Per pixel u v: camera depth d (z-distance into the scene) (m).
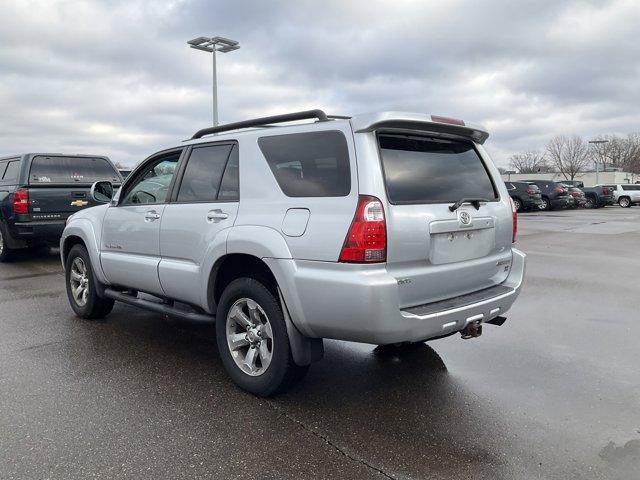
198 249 4.16
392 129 3.45
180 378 4.21
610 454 3.07
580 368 4.41
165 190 4.71
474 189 3.98
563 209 32.94
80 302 5.93
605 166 89.25
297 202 3.51
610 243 13.53
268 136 3.84
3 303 6.70
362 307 3.14
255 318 3.84
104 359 4.62
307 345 3.59
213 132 4.44
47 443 3.18
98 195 5.82
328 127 3.49
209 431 3.34
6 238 9.84
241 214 3.84
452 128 3.78
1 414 3.55
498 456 3.06
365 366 4.46
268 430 3.36
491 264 4.00
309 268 3.37
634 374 4.27
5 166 10.55
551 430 3.36
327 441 3.22
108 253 5.27
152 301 4.89
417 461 3.01
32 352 4.79
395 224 3.24
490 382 4.12
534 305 6.60
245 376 3.90
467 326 3.67
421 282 3.41
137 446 3.15
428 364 4.51
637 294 7.23
